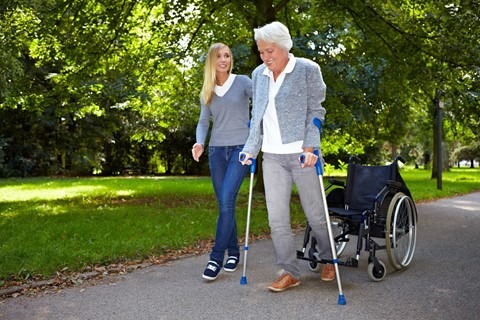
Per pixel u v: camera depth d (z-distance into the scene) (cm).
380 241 646
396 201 464
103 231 656
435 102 1501
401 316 338
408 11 1105
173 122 1547
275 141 407
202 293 400
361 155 2641
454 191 1448
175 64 1297
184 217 800
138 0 1066
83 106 1255
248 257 531
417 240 635
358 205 479
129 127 2691
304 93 400
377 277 429
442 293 393
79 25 996
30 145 2544
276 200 407
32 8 1054
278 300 379
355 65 1257
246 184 1727
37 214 845
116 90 1259
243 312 352
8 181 1967
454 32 1002
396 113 1539
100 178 2308
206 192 1351
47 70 2053
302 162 378
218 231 441
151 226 700
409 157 4538
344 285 420
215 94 466
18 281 433
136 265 497
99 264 493
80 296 395
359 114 1531
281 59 398
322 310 354
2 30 1041
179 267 489
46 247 541
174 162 3164
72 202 1061
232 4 1009
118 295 396
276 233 405
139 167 3122
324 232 424
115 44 1112
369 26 1062
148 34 1254
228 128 465
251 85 471
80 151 2634
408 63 1052
